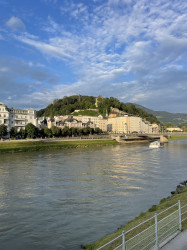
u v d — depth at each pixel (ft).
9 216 100.53
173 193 129.18
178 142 655.76
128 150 407.44
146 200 119.44
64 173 193.16
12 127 466.70
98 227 87.97
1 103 504.84
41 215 101.30
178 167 223.71
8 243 77.66
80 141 513.04
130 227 73.00
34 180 167.22
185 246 48.47
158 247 48.21
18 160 270.05
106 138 640.17
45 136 546.26
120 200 120.37
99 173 193.57
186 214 71.20
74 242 77.10
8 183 158.10
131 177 177.99
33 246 75.41
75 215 100.68
